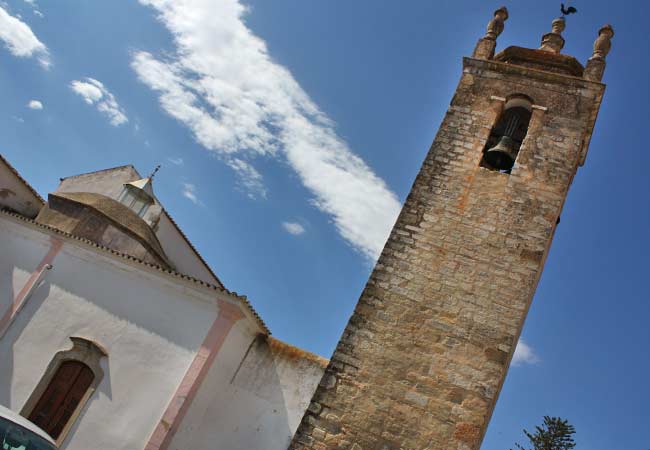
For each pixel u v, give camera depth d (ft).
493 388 34.50
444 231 40.63
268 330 60.64
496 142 46.24
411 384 35.24
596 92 45.34
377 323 37.52
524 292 37.50
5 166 72.38
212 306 55.57
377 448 33.58
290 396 56.44
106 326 56.29
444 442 33.24
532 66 49.26
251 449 54.34
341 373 36.06
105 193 85.92
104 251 59.11
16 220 63.52
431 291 38.32
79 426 51.47
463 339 36.35
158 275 57.57
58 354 55.31
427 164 44.16
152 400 51.83
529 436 111.04
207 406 55.42
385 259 39.91
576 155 42.91
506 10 52.90
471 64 49.11
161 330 55.26
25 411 52.85
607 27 49.26
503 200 41.39
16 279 60.34
